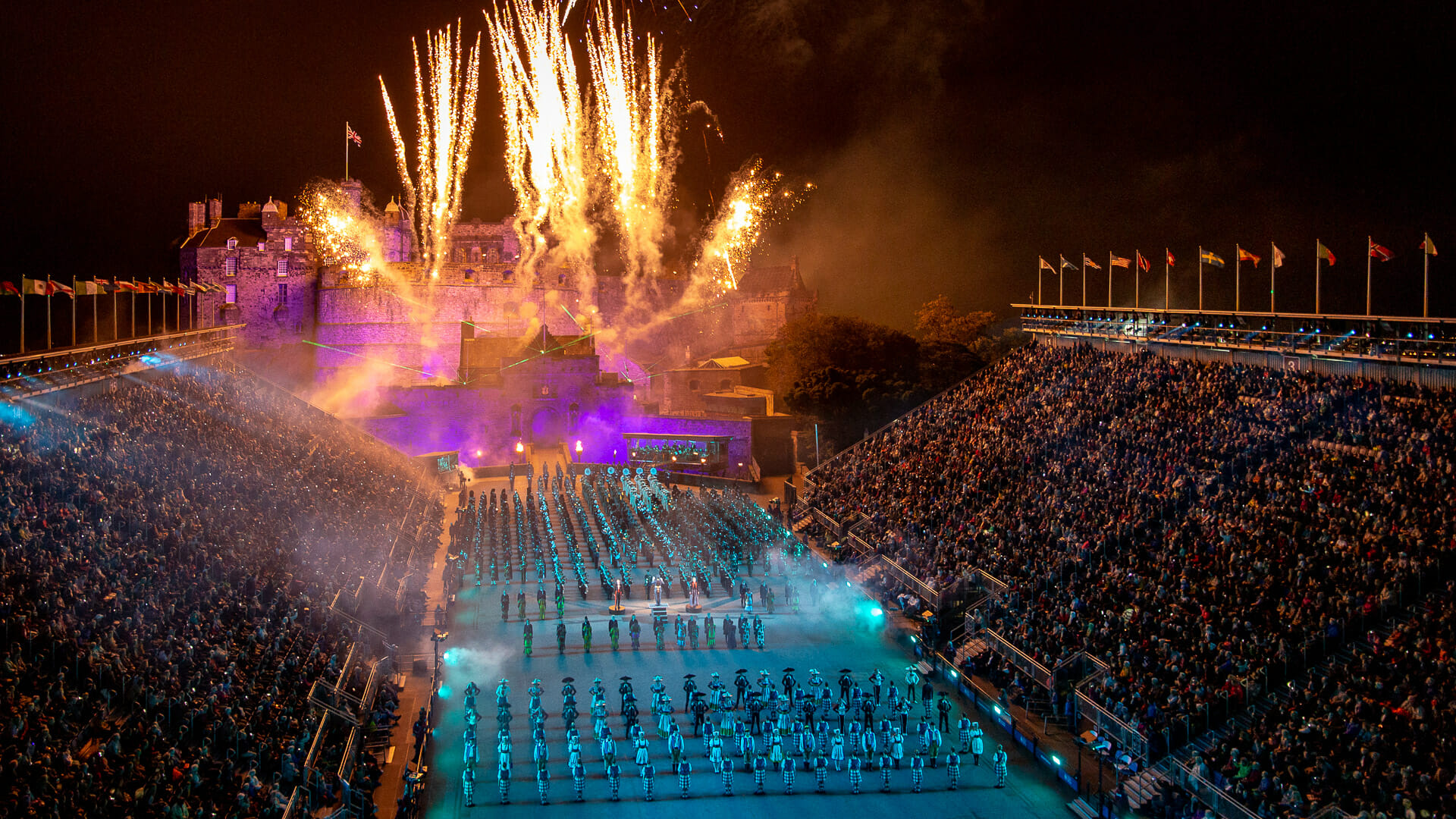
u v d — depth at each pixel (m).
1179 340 79.88
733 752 49.31
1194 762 41.41
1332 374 65.25
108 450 62.00
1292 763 37.81
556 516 99.94
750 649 63.12
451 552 81.50
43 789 32.88
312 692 47.53
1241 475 58.72
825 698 52.00
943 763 47.94
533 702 50.44
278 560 59.88
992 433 84.12
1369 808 35.22
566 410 135.25
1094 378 84.12
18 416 58.78
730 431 121.50
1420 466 51.28
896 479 84.25
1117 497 62.78
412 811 42.41
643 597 74.44
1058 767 46.31
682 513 95.75
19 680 37.50
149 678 41.72
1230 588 49.41
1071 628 52.88
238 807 37.00
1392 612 43.62
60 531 48.44
